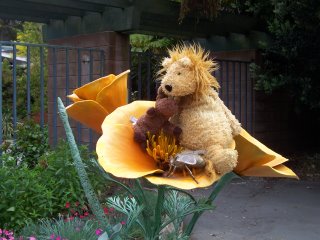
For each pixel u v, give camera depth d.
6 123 4.32
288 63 3.54
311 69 3.38
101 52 2.81
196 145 1.07
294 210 2.60
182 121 1.10
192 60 1.10
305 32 3.24
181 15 2.89
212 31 3.49
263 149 1.20
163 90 1.10
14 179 1.90
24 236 1.71
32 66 6.39
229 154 1.02
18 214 1.85
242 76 3.71
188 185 0.98
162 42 4.37
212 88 1.17
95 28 2.89
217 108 1.12
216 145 1.05
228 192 3.00
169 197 1.43
